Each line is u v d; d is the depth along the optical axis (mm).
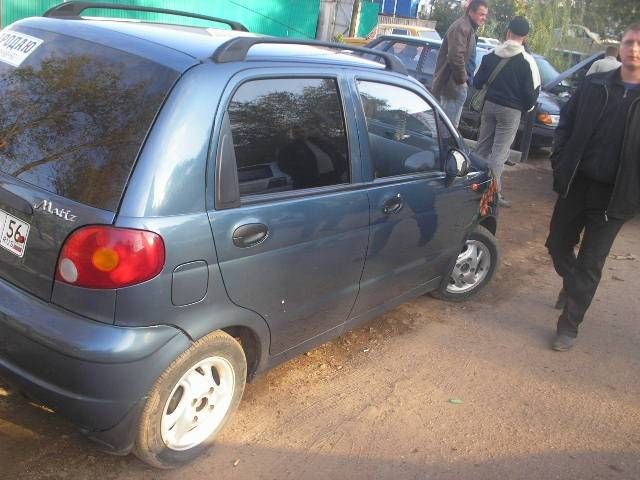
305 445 3062
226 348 2740
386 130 3500
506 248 6371
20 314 2393
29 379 2430
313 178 3014
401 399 3551
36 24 2891
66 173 2410
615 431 3496
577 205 4195
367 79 3393
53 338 2312
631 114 3766
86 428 2430
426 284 4254
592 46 17594
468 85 7898
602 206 4012
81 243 2281
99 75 2551
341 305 3393
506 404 3639
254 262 2701
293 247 2887
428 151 3891
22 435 2826
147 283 2309
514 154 9086
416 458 3084
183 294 2438
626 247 6789
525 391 3797
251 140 2693
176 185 2367
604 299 5285
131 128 2377
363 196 3270
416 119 3783
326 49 3395
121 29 2777
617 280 5766
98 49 2635
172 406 2672
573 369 4113
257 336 2904
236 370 2861
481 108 7164
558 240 4402
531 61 6777
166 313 2402
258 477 2811
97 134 2424
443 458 3109
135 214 2275
